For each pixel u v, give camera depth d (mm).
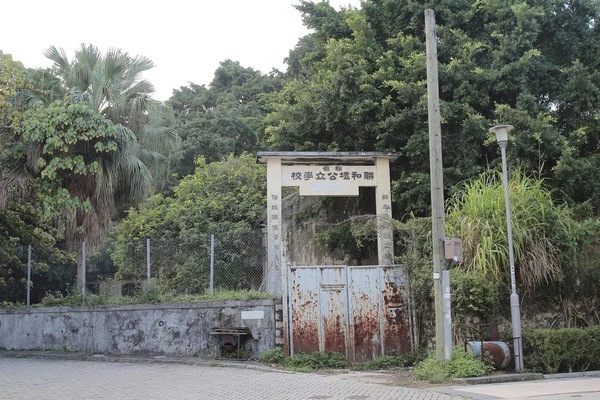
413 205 14914
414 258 12906
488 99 15148
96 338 14805
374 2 17594
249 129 36812
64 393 9258
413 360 12523
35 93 16859
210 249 15383
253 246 15836
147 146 18484
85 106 14945
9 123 15836
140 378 10867
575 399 7750
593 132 15711
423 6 16188
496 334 11359
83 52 18047
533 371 10836
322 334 12727
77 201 14938
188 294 14984
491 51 15672
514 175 13242
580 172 14141
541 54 16844
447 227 12258
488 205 12023
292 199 18938
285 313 12750
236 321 13484
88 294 15750
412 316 13016
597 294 12508
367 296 13016
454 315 11547
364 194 17094
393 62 15883
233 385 9828
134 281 15766
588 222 12359
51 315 15484
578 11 16594
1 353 15078
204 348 13695
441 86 15375
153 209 21438
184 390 9391
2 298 17234
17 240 17703
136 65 18469
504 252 11461
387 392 8805
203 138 34781
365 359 12742
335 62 15984
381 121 15227
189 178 23156
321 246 17484
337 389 9211
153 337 14188
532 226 11867
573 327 11992
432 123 11086
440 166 10992
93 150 15445
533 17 15586
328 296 12906
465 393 8453
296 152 14656
